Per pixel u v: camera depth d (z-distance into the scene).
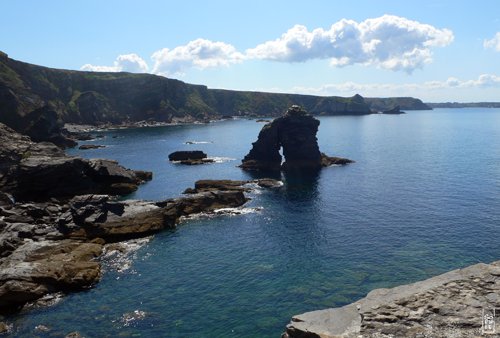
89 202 58.94
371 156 130.75
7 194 65.81
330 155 134.75
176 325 33.81
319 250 49.75
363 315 21.05
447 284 23.03
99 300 38.34
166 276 43.44
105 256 49.16
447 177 90.69
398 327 19.70
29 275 39.97
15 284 38.12
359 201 72.31
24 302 37.91
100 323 34.31
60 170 75.62
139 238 55.94
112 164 90.75
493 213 61.75
